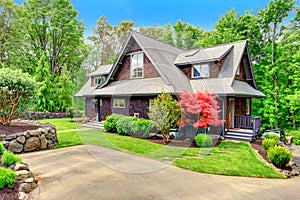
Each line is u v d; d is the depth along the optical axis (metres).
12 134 7.44
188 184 5.18
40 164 6.18
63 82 22.33
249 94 12.45
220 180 5.67
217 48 14.32
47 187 4.57
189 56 13.13
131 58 13.23
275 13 18.53
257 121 12.50
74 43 26.66
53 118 20.16
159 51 12.73
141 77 13.15
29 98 8.84
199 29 24.23
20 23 24.98
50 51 26.70
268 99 18.41
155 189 4.74
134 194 4.41
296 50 17.45
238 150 9.25
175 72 12.05
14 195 3.82
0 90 7.85
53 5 25.81
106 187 4.68
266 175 6.41
